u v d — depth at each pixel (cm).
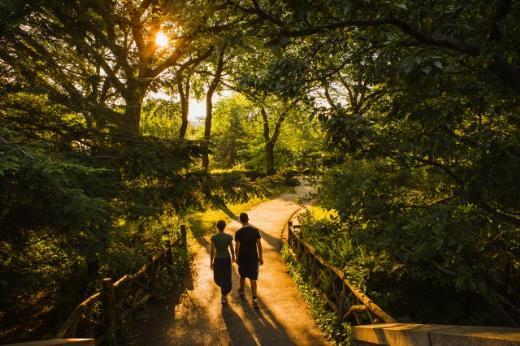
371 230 493
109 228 482
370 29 332
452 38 298
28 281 577
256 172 3516
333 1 288
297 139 1405
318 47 372
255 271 814
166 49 1199
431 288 760
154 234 1002
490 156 331
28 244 558
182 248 1210
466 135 351
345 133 357
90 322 586
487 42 294
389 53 350
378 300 716
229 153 4809
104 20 711
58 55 671
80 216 418
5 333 651
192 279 1016
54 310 709
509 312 608
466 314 693
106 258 552
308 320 743
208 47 1285
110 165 610
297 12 305
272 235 1577
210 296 884
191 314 780
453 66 288
